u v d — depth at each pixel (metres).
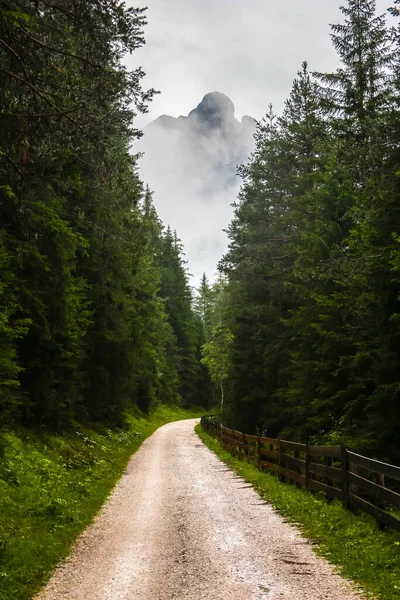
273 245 25.02
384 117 12.34
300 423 17.77
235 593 5.27
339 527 7.80
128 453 21.39
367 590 5.26
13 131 8.74
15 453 11.24
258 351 24.41
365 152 12.31
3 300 10.80
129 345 25.98
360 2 17.70
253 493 11.62
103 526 8.73
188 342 76.88
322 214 16.62
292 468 12.86
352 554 6.42
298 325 17.38
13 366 10.66
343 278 12.84
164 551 7.04
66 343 15.97
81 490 11.18
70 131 8.49
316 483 10.41
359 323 13.88
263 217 26.98
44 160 11.80
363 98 16.89
